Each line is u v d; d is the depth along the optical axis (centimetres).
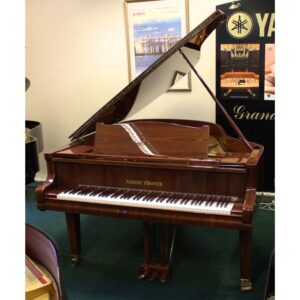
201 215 213
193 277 257
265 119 367
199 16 377
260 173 241
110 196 234
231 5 355
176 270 266
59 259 140
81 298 237
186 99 398
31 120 457
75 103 441
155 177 238
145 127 249
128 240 314
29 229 165
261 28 351
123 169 244
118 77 419
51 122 454
